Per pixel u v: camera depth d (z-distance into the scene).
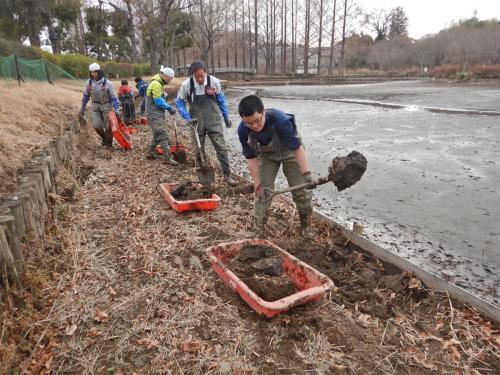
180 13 43.72
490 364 2.80
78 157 7.57
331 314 3.20
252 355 2.77
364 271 3.87
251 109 3.41
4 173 4.83
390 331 3.08
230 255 3.79
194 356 2.76
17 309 3.06
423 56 55.59
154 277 3.66
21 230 3.66
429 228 5.26
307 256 4.15
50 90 11.77
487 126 12.98
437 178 7.40
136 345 2.85
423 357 2.83
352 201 6.32
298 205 4.41
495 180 7.20
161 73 7.32
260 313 3.05
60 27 42.91
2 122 6.67
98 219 4.91
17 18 30.31
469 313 3.31
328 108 20.16
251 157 4.04
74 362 2.71
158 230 4.62
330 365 2.70
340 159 3.50
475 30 49.25
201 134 6.33
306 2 59.56
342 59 62.00
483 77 41.28
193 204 5.07
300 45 69.50
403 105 19.78
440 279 3.57
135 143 9.77
